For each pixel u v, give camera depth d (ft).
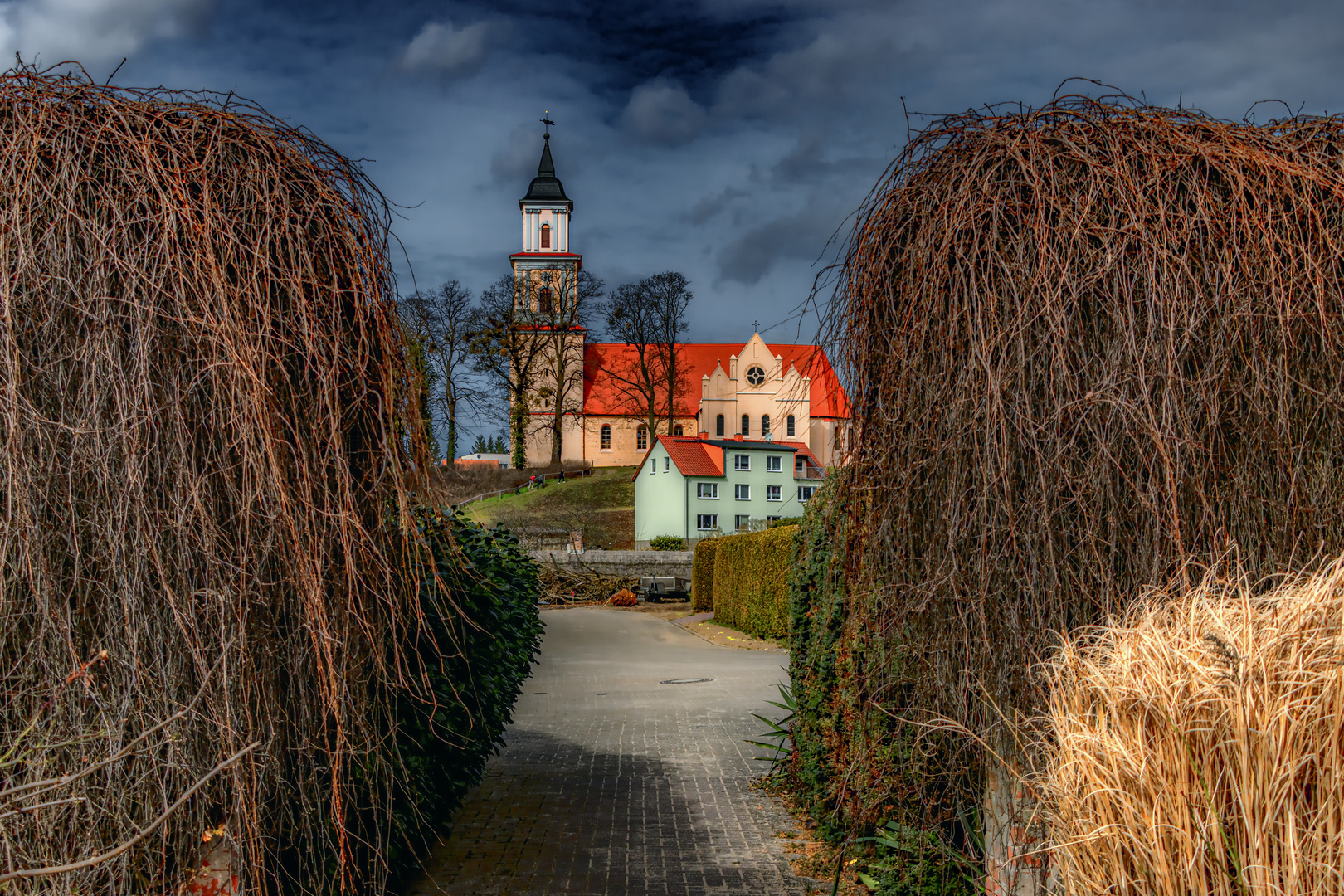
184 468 8.95
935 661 10.11
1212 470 9.24
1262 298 9.14
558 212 214.69
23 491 8.49
